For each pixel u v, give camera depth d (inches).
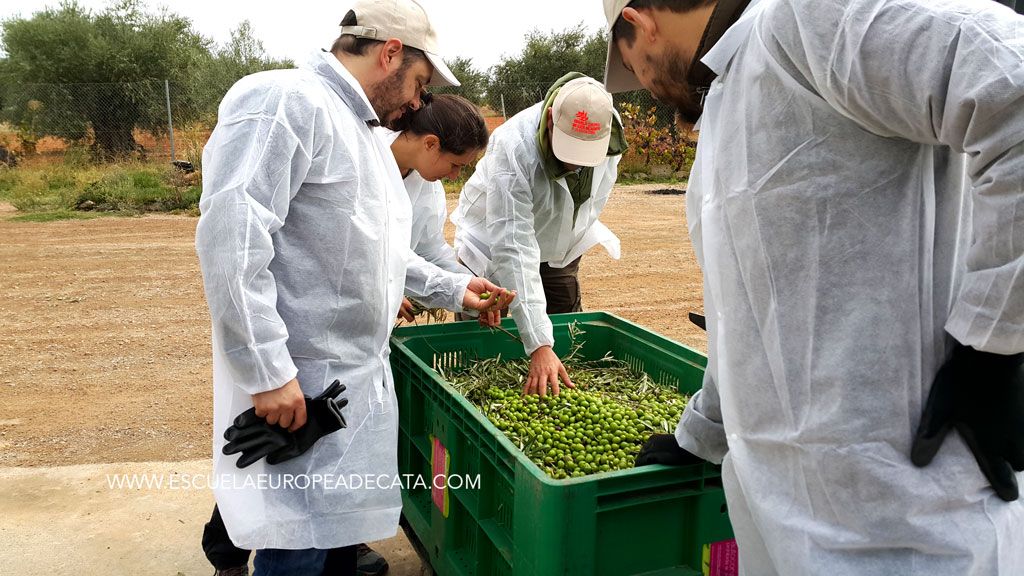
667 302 322.7
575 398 121.2
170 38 1022.4
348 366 93.7
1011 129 45.8
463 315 165.2
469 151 116.5
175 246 440.1
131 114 872.9
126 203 582.9
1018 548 59.0
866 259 56.2
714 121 64.2
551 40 1107.9
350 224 89.1
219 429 92.0
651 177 824.3
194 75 968.3
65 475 160.4
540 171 137.1
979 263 50.5
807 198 56.8
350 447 93.9
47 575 125.5
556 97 128.0
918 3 49.7
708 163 64.6
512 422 113.2
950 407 55.4
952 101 47.8
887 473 56.6
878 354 56.4
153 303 317.1
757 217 59.3
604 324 151.7
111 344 262.8
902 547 58.1
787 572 62.4
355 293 91.5
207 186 82.4
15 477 158.9
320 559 95.6
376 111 95.3
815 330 57.8
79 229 498.6
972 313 51.3
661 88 70.1
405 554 136.4
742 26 60.4
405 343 135.0
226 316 81.1
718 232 63.6
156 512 146.0
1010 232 47.1
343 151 88.4
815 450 58.7
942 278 58.0
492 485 94.7
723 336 65.2
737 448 65.8
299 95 84.9
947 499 56.3
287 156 83.1
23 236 470.0
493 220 130.3
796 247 57.8
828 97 54.1
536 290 127.5
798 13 54.3
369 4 92.4
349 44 93.9
